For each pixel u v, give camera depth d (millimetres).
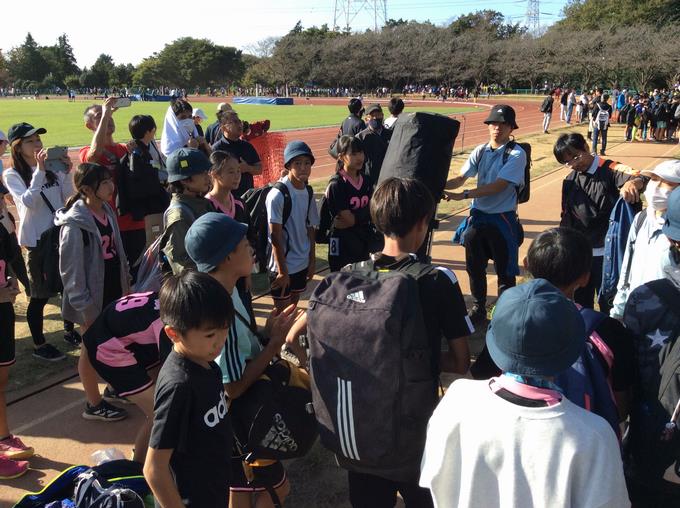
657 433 2146
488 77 79875
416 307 2061
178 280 2109
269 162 10086
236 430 2520
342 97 82875
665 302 2188
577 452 1582
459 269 7469
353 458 2162
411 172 4113
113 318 2889
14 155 5559
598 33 63156
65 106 60906
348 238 4992
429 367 2098
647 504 2318
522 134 25328
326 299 2168
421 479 1852
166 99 74438
